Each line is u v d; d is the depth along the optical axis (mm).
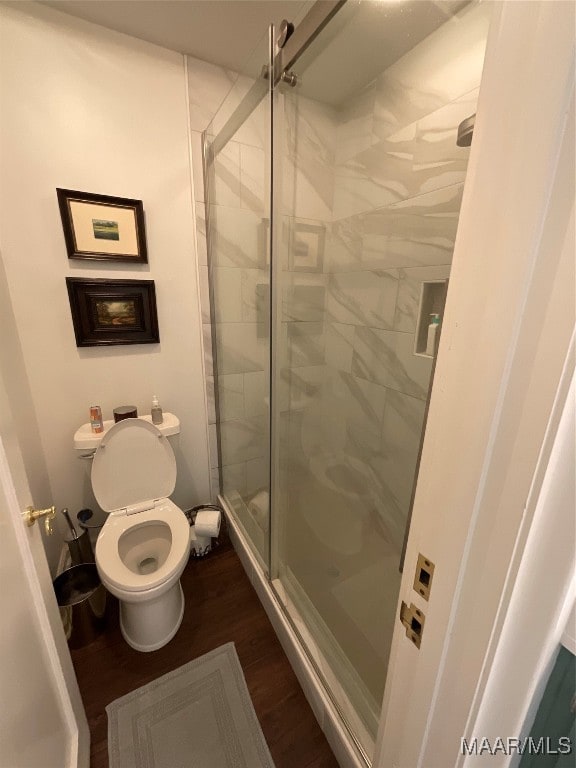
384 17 1031
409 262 1354
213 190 1552
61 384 1479
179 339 1692
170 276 1595
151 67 1349
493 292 325
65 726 871
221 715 1098
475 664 406
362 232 1559
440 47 1099
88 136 1310
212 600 1516
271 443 1537
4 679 562
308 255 1685
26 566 703
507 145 302
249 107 1333
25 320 1349
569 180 267
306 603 1349
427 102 1179
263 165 1397
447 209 1175
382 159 1396
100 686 1173
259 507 1679
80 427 1540
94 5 1155
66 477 1577
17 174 1236
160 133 1424
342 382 1807
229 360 1756
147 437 1517
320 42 1157
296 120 1406
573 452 314
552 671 436
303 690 1168
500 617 372
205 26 1244
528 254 293
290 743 1034
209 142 1498
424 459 443
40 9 1156
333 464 1913
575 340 277
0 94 1163
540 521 335
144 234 1471
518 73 287
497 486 351
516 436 326
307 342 1817
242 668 1236
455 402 382
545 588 369
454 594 415
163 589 1175
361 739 931
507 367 323
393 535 1477
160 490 1567
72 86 1250
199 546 1730
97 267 1438
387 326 1492
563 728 460
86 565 1446
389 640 1122
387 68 1272
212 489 2018
